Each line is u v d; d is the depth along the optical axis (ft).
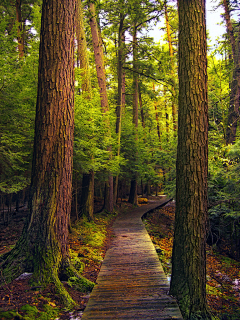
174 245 14.48
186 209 13.84
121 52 57.57
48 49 16.29
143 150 66.64
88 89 37.88
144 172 67.15
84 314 12.10
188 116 14.14
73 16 17.43
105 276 17.90
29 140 25.89
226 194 25.38
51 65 16.25
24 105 23.26
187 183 13.91
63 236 16.07
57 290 13.56
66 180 16.47
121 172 60.70
